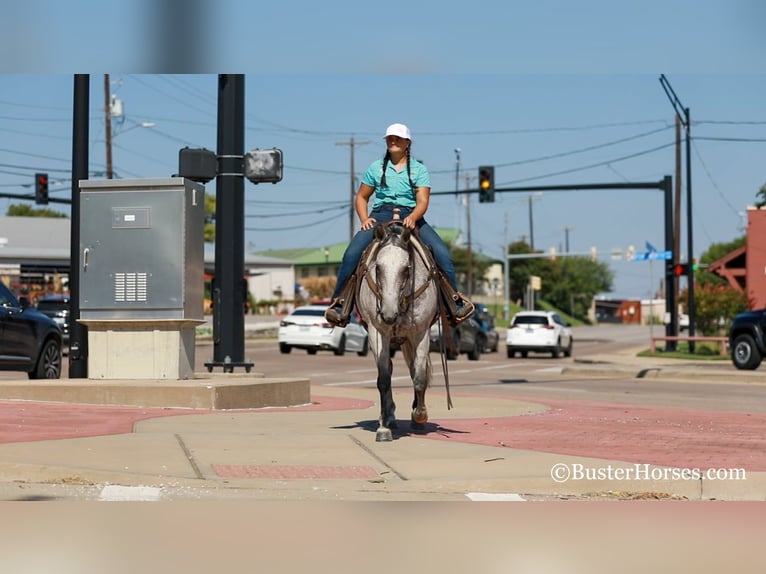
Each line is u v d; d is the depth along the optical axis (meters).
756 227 62.81
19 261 62.59
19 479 9.39
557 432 13.45
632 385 26.34
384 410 12.03
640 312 177.38
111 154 57.16
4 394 15.93
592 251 88.12
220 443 11.54
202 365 31.67
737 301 55.69
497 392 23.27
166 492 9.03
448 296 12.24
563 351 47.59
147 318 16.56
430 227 12.37
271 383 16.48
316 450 11.27
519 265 152.75
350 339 42.00
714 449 11.96
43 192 46.34
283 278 99.25
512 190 44.22
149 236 16.55
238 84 19.50
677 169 49.59
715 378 29.48
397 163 12.23
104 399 15.69
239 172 19.52
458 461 10.59
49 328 21.52
